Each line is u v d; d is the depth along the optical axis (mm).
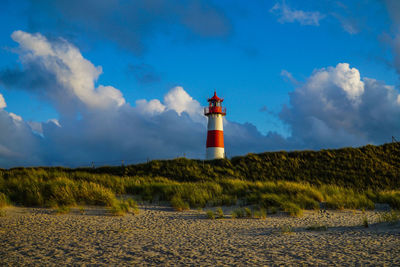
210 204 13945
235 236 6801
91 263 4258
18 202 12484
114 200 12422
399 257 4211
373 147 39750
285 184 18203
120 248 5359
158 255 4766
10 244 5680
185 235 6992
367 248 4934
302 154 38562
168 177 32562
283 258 4391
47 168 33500
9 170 30953
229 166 36344
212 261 4301
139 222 9289
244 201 14445
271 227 8406
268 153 39344
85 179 19875
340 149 39719
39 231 7172
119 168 35469
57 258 4574
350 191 18719
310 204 13977
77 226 8109
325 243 5551
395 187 28375
